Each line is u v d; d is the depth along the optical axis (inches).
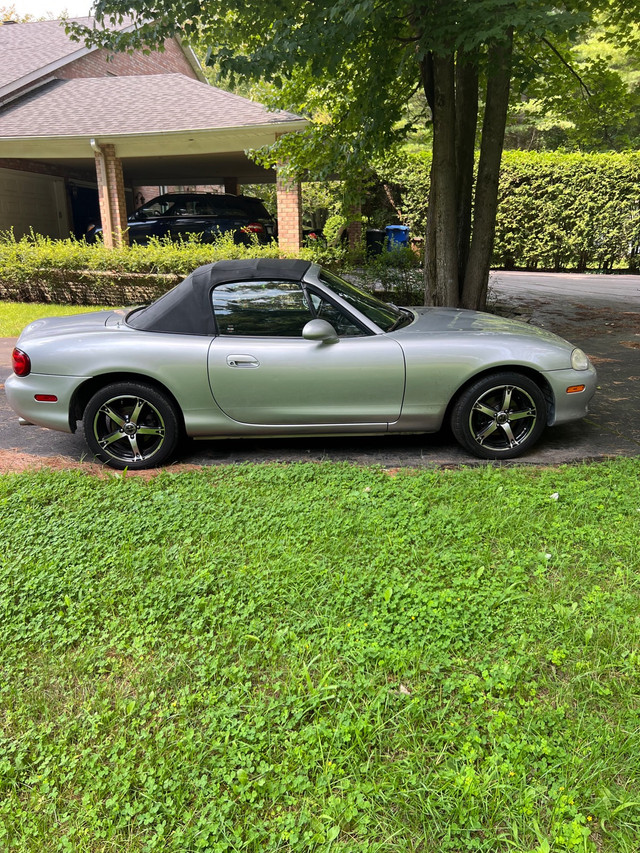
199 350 176.7
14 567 126.1
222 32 305.0
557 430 212.1
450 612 109.6
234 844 72.2
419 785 77.7
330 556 128.6
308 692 92.7
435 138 325.4
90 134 527.8
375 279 440.1
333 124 393.1
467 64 332.8
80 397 185.3
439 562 125.3
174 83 607.2
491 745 84.5
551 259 719.7
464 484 160.9
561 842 70.5
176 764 81.8
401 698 91.7
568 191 681.0
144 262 487.2
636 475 163.5
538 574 120.3
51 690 96.7
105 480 169.3
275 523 142.1
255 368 176.7
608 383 265.3
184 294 183.9
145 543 136.4
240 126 506.0
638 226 675.4
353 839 72.7
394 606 111.8
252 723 88.1
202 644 104.7
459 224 362.6
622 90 404.2
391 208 743.1
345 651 101.3
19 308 489.4
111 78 640.4
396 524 140.8
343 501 151.7
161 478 168.7
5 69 658.8
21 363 181.2
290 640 105.0
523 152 693.9
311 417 182.1
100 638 107.7
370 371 177.0
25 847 73.0
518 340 182.7
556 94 420.8
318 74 256.1
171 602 114.8
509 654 100.8
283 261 196.7
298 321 181.0
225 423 183.0
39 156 576.4
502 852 71.2
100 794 78.8
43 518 146.7
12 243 532.7
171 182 851.4
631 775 79.1
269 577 121.6
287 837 72.3
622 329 375.9
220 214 582.9
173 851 71.7
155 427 184.1
